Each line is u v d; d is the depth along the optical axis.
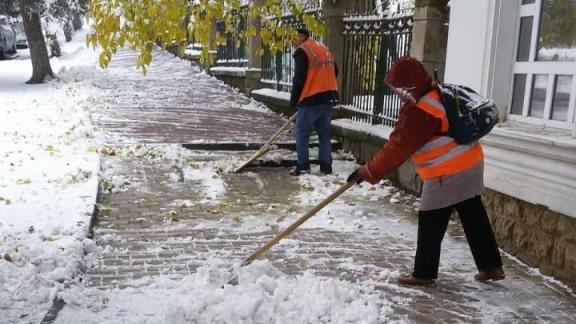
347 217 5.60
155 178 6.65
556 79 4.45
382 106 7.58
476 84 5.05
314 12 8.98
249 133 9.15
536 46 4.66
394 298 3.81
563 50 4.40
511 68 4.91
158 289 3.70
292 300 3.53
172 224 5.14
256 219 5.39
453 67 5.43
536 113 4.70
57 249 4.09
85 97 12.29
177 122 9.87
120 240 4.67
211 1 5.30
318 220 5.45
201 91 13.97
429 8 6.26
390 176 6.97
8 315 3.22
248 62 13.40
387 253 4.65
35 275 3.63
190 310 3.30
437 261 3.99
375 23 7.64
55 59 23.14
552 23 4.49
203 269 3.90
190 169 7.13
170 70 18.05
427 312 3.63
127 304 3.48
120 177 6.47
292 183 6.86
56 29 22.17
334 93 7.16
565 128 4.34
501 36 4.85
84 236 4.44
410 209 5.98
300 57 6.89
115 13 5.11
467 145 3.86
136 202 5.75
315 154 8.11
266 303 3.45
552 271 4.24
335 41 8.53
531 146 4.22
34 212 4.96
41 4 15.60
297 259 4.42
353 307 3.52
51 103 11.58
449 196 3.87
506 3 4.80
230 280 3.74
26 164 6.64
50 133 8.48
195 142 8.26
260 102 12.43
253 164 7.53
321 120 7.19
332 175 7.28
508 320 3.57
